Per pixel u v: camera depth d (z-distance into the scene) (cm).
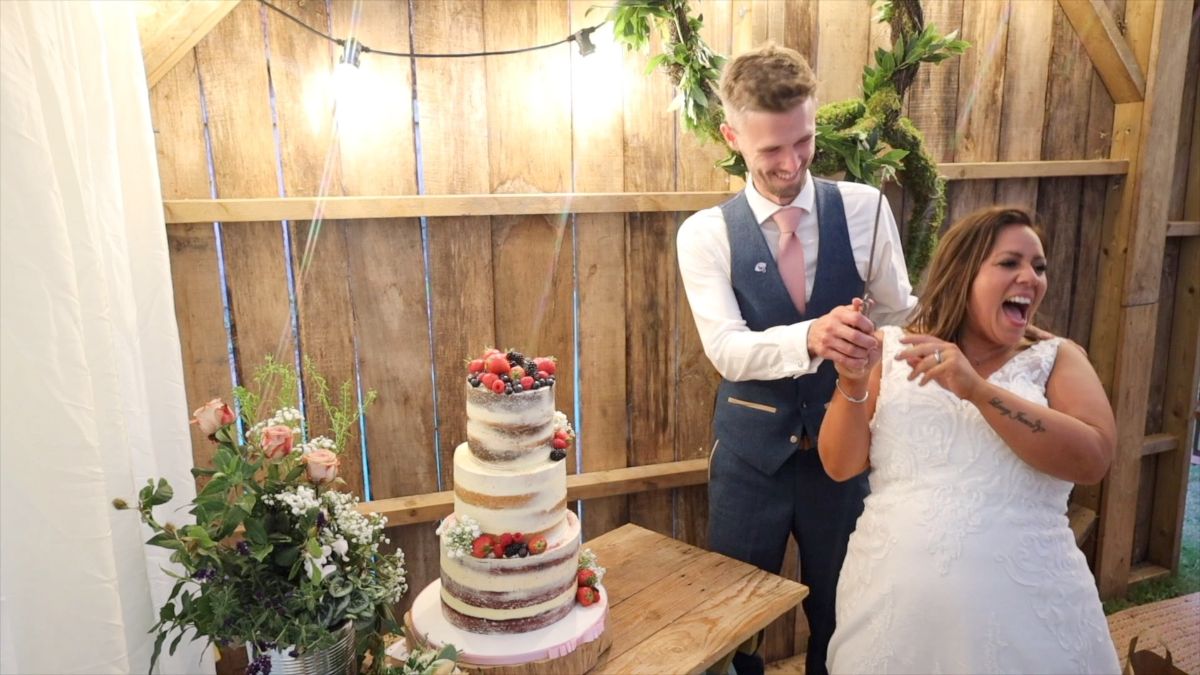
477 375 142
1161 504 300
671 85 220
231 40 184
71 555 135
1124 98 260
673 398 237
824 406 180
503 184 211
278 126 191
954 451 139
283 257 196
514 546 139
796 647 257
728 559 184
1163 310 289
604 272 224
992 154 253
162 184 185
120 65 157
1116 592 289
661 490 242
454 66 202
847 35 231
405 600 223
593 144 217
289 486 125
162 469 169
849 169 206
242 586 122
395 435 214
